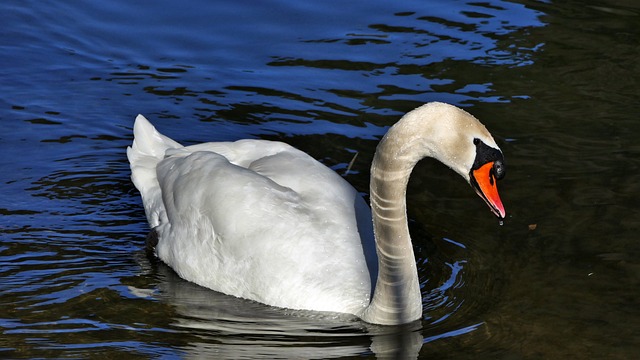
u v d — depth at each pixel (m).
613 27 19.25
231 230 12.10
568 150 15.16
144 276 12.58
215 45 18.30
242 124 15.96
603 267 12.47
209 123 16.00
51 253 12.85
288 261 11.79
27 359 10.58
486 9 19.83
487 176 10.13
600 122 15.98
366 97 16.69
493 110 16.25
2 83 16.89
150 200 13.42
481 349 10.83
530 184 14.30
